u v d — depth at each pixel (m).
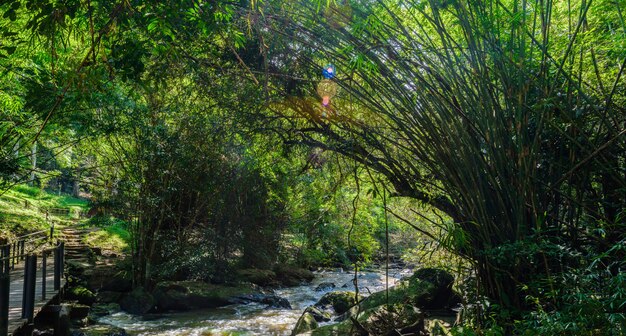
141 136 8.00
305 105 4.41
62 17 2.43
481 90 3.79
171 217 9.52
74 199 24.03
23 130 6.79
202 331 6.89
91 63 2.62
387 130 4.61
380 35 3.78
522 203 3.69
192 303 8.43
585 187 3.87
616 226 3.57
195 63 4.29
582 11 3.40
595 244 3.75
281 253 11.77
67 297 7.95
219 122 5.66
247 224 10.16
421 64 3.83
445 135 3.92
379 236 11.91
